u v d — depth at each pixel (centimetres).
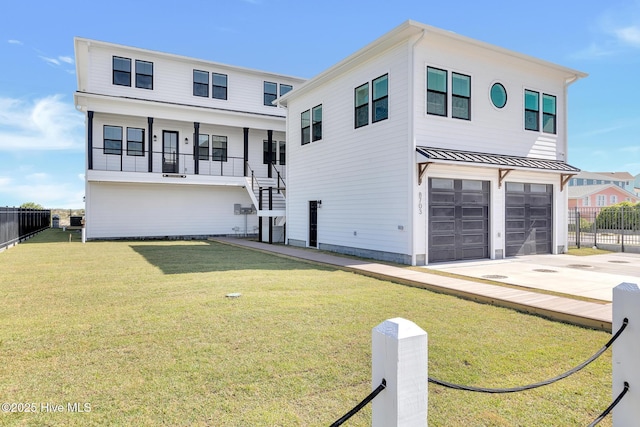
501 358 374
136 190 1834
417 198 995
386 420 161
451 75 1059
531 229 1226
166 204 1897
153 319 492
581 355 385
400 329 161
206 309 541
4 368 343
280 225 1686
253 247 1410
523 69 1204
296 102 1541
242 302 583
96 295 627
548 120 1266
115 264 980
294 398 291
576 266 991
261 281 757
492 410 279
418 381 161
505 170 1114
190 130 1994
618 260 1114
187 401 285
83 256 1145
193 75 1950
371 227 1129
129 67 1816
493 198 1130
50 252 1247
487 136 1124
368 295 650
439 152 991
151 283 727
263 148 2152
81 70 1884
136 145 1883
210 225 1992
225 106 2020
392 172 1054
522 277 815
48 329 451
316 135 1409
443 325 482
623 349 258
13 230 1462
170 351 384
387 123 1073
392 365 158
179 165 1962
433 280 751
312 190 1426
